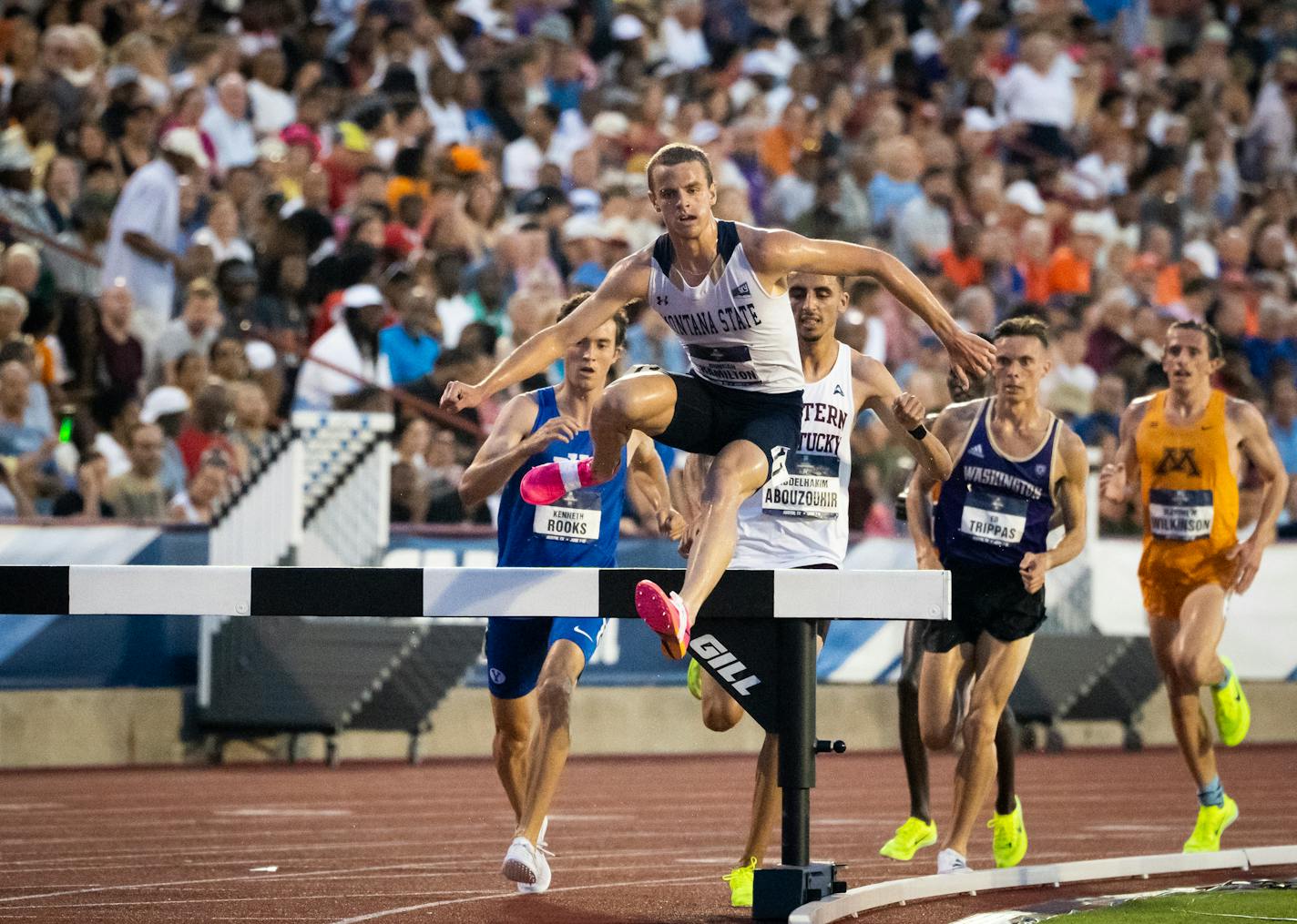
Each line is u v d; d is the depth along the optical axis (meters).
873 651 39.41
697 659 15.00
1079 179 55.56
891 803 27.97
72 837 21.77
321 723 33.88
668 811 26.22
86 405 34.84
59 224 37.09
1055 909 15.71
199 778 30.80
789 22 56.47
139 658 33.62
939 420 19.81
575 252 42.34
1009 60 58.28
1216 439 21.83
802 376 15.21
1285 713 42.84
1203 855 18.89
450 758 36.25
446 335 39.19
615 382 14.62
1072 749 41.12
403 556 34.44
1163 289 52.03
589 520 17.95
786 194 47.97
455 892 16.98
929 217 47.66
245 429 35.94
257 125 43.75
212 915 15.23
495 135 46.94
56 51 39.97
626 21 53.16
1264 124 60.84
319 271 38.56
